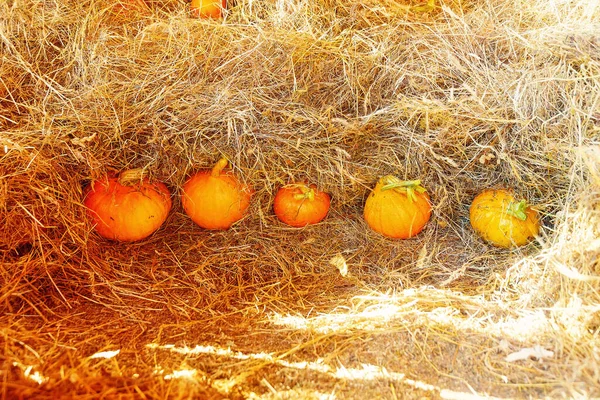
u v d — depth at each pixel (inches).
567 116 56.2
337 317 52.5
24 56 56.6
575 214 51.9
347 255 59.6
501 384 46.1
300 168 58.7
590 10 63.8
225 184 57.9
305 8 62.9
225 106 56.4
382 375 46.9
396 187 58.1
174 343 49.4
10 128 53.6
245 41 59.8
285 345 49.5
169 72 57.5
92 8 59.6
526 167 57.9
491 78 59.4
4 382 44.4
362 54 60.1
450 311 52.3
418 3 68.6
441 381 46.6
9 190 52.6
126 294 54.3
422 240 60.4
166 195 58.7
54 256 55.1
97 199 56.1
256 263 58.5
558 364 46.9
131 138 56.3
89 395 44.0
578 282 50.1
